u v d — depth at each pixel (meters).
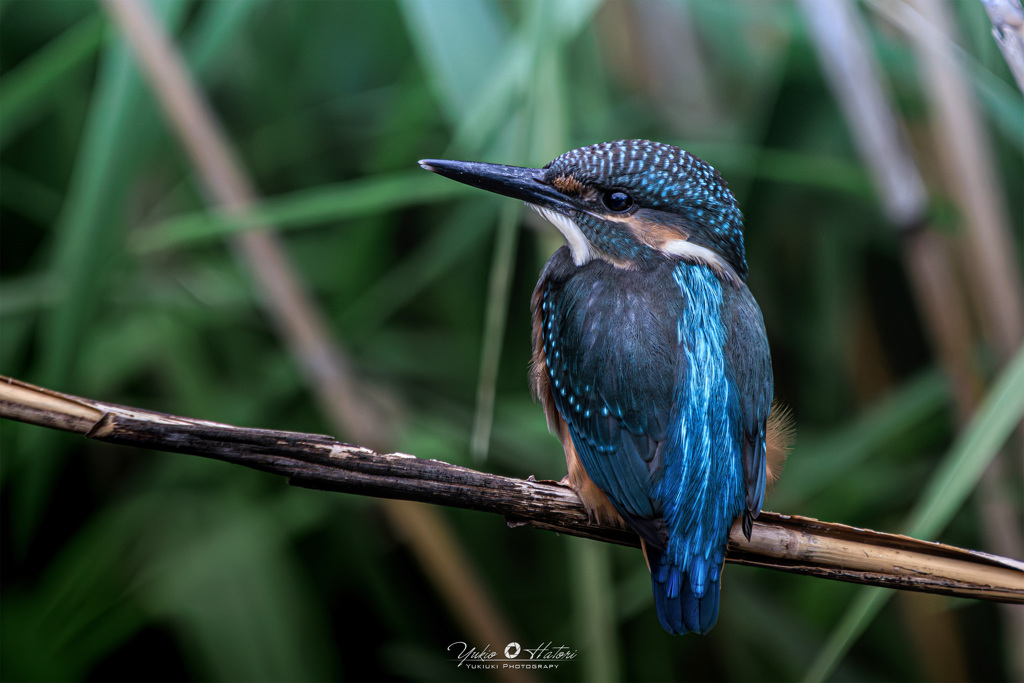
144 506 2.43
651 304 2.33
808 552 2.30
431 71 2.37
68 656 2.39
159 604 2.40
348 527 2.44
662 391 2.32
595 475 2.31
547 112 2.35
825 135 2.43
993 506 2.40
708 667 2.44
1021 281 2.39
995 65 2.36
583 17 2.36
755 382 2.32
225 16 2.37
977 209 2.39
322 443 2.27
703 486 2.31
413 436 2.42
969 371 2.39
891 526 2.44
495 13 2.36
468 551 2.44
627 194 2.35
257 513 2.42
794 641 2.43
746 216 2.42
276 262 2.39
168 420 2.26
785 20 2.41
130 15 2.36
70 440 2.44
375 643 2.44
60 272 2.38
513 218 2.34
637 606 2.39
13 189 2.44
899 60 2.40
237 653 2.39
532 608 2.44
